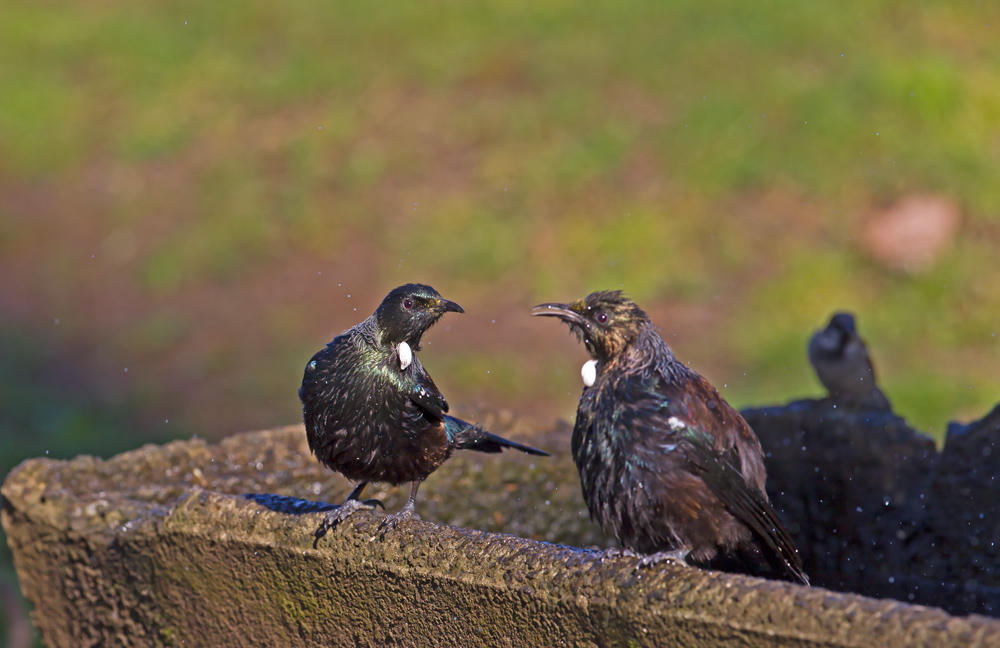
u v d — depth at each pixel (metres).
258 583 4.98
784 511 6.74
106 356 15.76
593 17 22.83
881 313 15.02
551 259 16.80
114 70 23.75
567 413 13.41
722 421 4.54
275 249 18.11
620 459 4.40
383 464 5.12
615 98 20.11
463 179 18.84
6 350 15.84
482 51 22.33
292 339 15.86
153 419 13.97
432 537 4.50
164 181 20.20
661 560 4.01
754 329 14.92
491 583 4.24
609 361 4.61
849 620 3.43
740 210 17.14
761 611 3.60
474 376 14.38
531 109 20.23
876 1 21.66
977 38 20.23
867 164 17.44
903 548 6.40
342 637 4.75
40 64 24.23
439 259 17.19
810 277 15.70
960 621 3.30
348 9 24.64
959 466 6.23
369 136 20.33
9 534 6.01
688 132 18.80
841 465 6.58
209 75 23.08
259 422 13.70
